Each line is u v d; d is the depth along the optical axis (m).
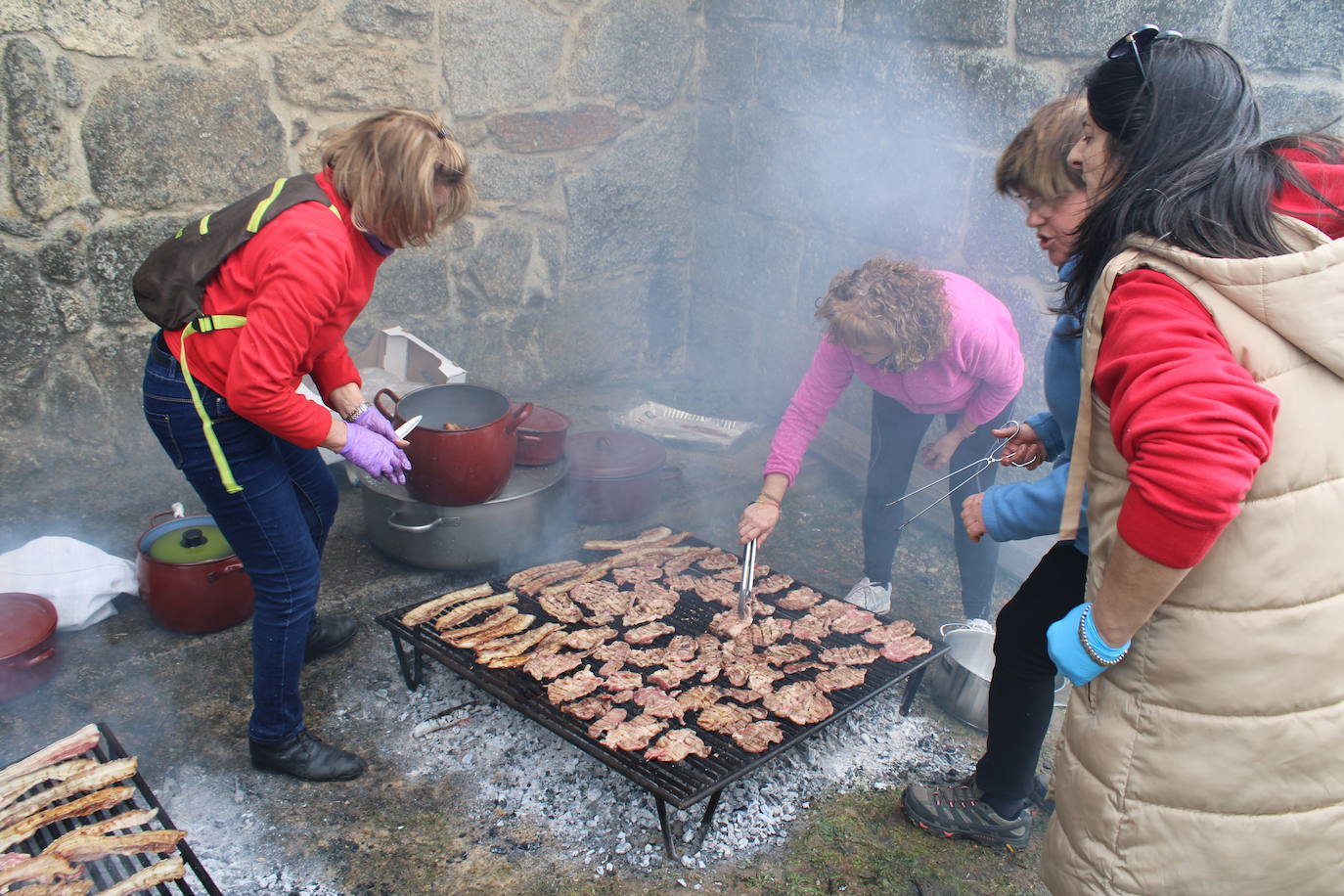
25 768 2.09
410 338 4.26
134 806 2.17
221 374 2.08
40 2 3.35
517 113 4.63
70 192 3.59
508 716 2.84
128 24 3.54
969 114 3.88
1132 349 1.34
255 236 1.98
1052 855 1.69
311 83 4.04
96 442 3.91
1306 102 3.07
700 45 5.14
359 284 2.16
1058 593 2.04
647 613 2.89
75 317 3.73
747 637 2.80
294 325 1.96
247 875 2.25
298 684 2.47
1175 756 1.45
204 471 2.17
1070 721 1.62
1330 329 1.28
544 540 3.38
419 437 2.92
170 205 3.83
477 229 4.72
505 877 2.29
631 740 2.31
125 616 3.08
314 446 2.16
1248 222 1.36
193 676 2.88
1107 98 1.51
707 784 2.19
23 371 3.68
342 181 2.02
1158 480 1.25
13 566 2.95
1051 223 1.99
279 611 2.33
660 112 5.13
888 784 2.67
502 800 2.53
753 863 2.37
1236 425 1.22
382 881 2.26
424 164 1.96
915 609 3.63
